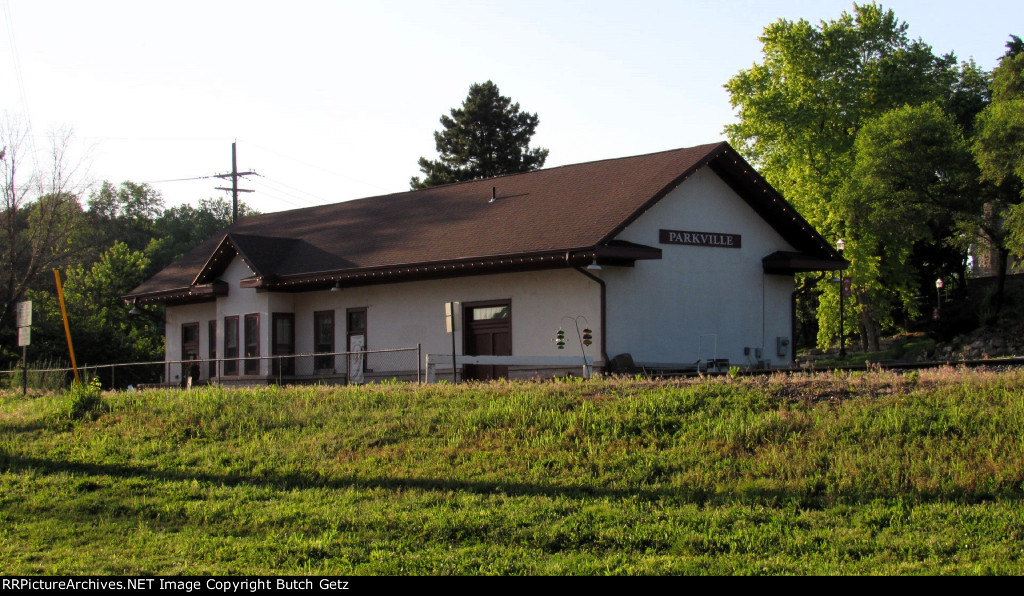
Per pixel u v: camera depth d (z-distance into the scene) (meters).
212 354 34.75
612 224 24.14
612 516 11.78
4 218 43.75
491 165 71.44
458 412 17.02
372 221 32.91
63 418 20.42
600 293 24.56
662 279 26.09
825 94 49.53
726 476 12.84
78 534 12.83
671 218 26.50
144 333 49.62
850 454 12.72
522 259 24.53
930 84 51.81
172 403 20.38
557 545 11.11
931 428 13.14
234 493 14.38
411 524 12.09
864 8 50.81
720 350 27.36
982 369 16.64
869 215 47.84
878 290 53.44
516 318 26.34
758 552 10.42
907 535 10.41
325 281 29.70
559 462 14.14
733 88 50.16
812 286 30.30
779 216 28.83
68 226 46.91
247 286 31.02
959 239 51.72
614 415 15.43
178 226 95.19
